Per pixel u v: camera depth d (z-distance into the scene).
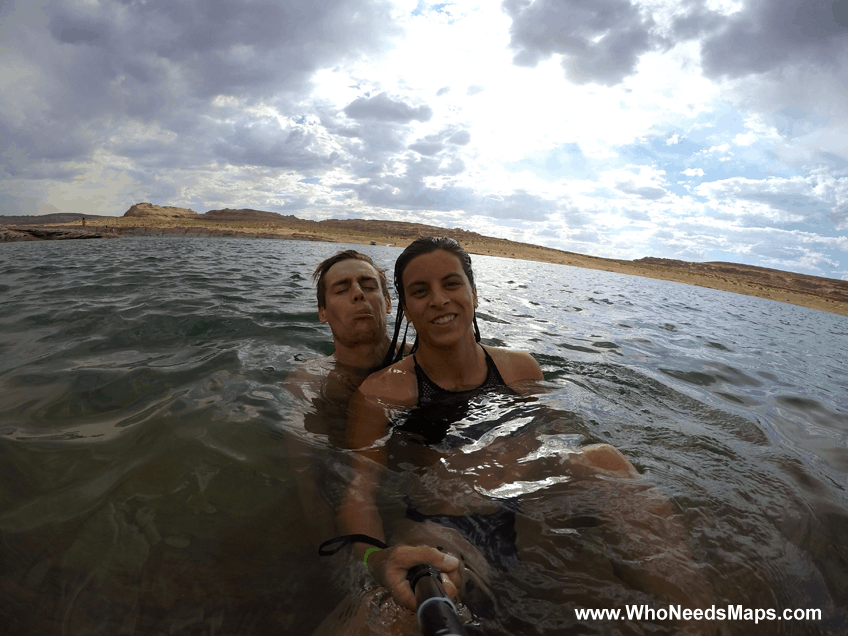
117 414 0.81
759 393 1.30
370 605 0.41
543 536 0.51
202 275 2.88
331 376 1.02
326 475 0.63
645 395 1.09
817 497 0.66
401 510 0.56
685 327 2.64
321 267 1.10
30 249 5.49
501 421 0.78
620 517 0.54
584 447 0.68
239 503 0.57
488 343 1.53
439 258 0.80
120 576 0.45
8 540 0.49
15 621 0.39
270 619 0.41
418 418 0.79
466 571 0.45
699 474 0.68
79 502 0.56
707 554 0.49
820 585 0.48
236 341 1.31
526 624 0.40
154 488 0.59
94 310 1.63
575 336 1.86
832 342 2.97
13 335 1.30
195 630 0.40
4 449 0.67
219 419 0.79
